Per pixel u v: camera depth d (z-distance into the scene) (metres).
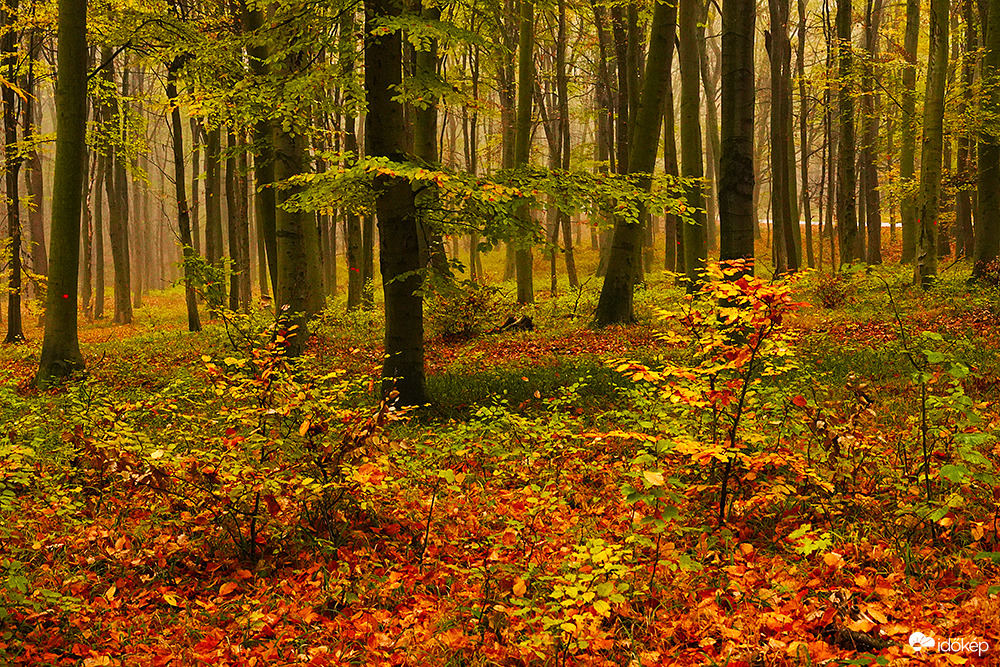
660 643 3.47
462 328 16.11
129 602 4.30
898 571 3.96
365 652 3.63
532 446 6.72
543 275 34.97
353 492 4.96
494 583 4.22
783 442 5.63
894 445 5.41
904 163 24.53
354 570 4.53
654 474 3.62
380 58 8.77
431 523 5.24
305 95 9.89
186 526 5.00
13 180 19.89
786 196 20.98
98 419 6.15
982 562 3.94
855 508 4.69
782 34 22.28
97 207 32.28
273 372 5.17
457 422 8.16
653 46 14.41
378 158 7.65
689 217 9.38
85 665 3.56
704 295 5.27
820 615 3.49
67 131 12.40
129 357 15.36
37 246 31.72
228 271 12.21
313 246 19.17
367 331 17.36
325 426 4.86
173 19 15.03
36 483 5.89
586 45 28.14
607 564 3.62
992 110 16.66
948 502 4.12
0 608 3.64
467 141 35.97
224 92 11.08
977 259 16.19
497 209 8.72
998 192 15.93
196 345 16.55
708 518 4.88
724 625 3.58
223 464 4.74
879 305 14.88
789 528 4.60
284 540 4.88
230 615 4.09
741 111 9.98
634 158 14.84
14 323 20.75
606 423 7.34
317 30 9.64
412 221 8.99
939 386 6.96
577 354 12.15
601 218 9.23
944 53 16.27
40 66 18.55
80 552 4.92
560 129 30.92
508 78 25.16
